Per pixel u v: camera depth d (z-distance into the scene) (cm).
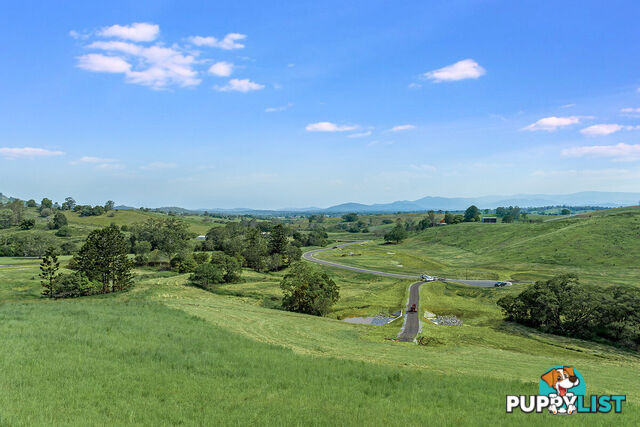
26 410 1338
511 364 3591
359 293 9594
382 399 1792
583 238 14650
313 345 3859
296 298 7212
